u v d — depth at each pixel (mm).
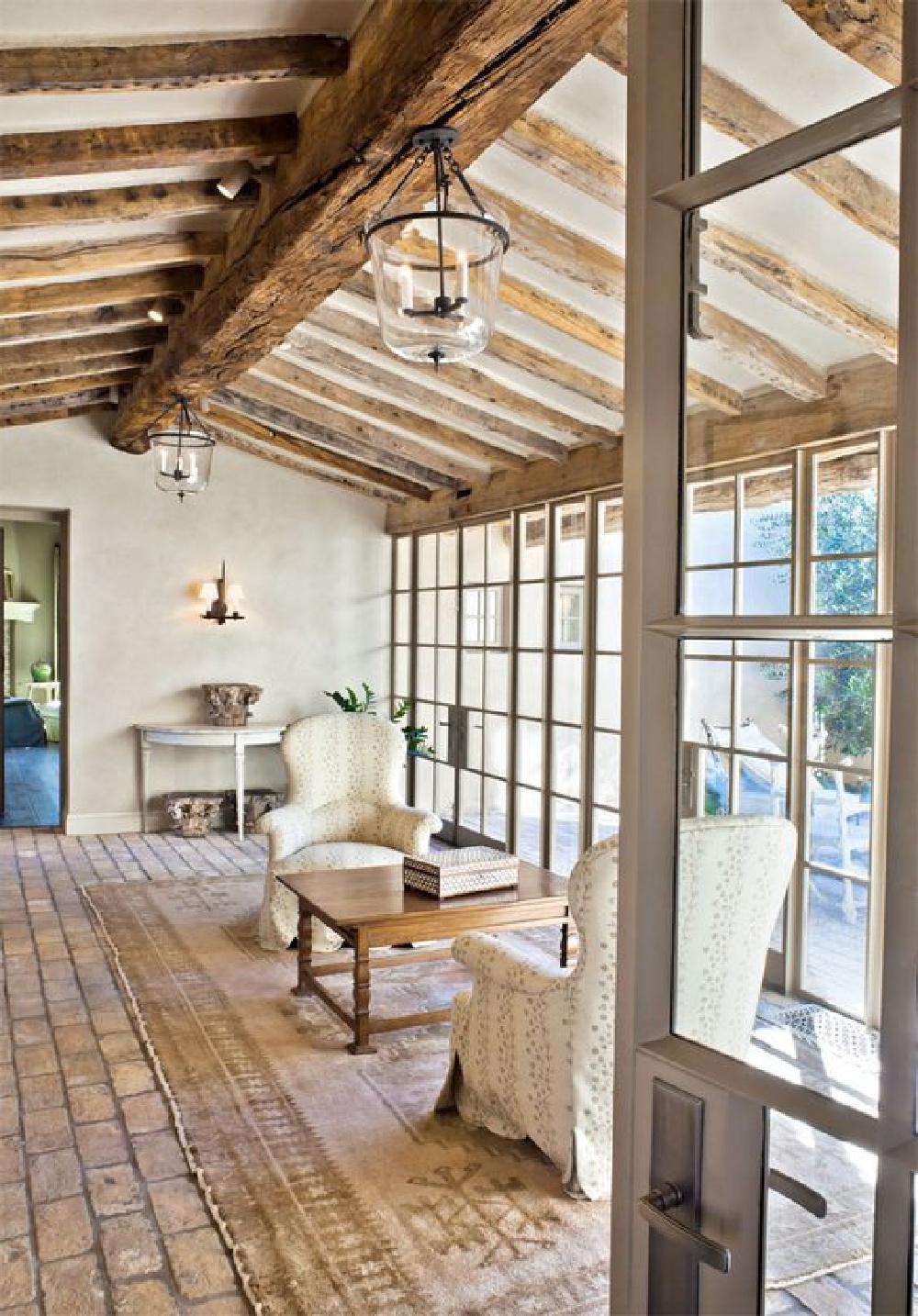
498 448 6391
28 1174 2762
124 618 7594
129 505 7582
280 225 3156
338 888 3924
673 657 1107
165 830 7680
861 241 889
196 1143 2936
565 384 4820
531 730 6473
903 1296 841
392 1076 3396
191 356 4535
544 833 6234
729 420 1032
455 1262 2385
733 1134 1003
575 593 6004
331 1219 2557
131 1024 3828
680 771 1097
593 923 2568
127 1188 2691
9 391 6129
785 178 957
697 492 1075
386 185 2709
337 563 8234
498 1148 2928
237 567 7906
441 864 3799
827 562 928
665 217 1101
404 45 2184
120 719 7609
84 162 2818
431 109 2279
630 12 1132
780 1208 953
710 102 1066
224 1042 3662
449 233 2420
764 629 988
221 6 2301
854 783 902
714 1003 1047
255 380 6492
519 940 5031
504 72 2105
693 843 1079
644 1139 1113
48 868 6406
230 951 4719
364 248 3141
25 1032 3752
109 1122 3059
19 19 2234
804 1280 926
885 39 903
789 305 952
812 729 939
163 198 3363
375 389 5766
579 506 5969
